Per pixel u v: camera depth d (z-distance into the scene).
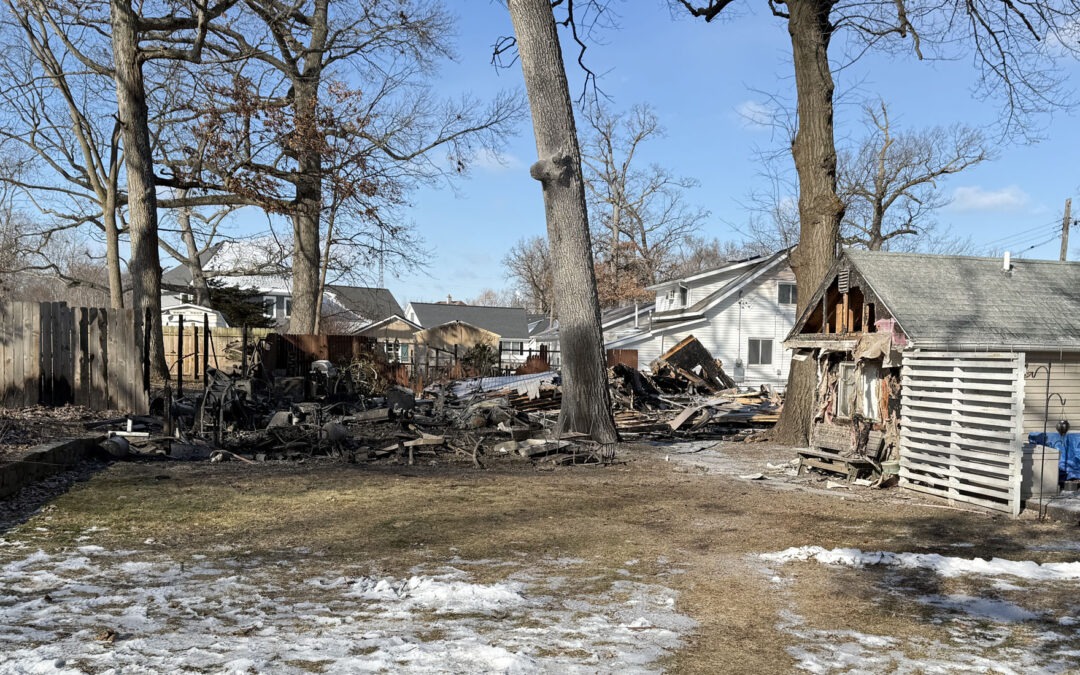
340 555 6.94
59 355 14.54
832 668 4.48
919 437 11.38
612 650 4.63
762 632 5.12
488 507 9.38
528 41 15.74
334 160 29.55
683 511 9.54
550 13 15.81
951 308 13.24
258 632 4.78
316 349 31.77
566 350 16.30
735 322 39.00
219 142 26.58
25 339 14.32
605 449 14.89
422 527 8.16
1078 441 11.46
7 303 14.20
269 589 5.81
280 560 6.71
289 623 4.99
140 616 5.02
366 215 30.86
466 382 29.38
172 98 30.25
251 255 47.28
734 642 4.89
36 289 59.81
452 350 42.59
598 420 16.19
